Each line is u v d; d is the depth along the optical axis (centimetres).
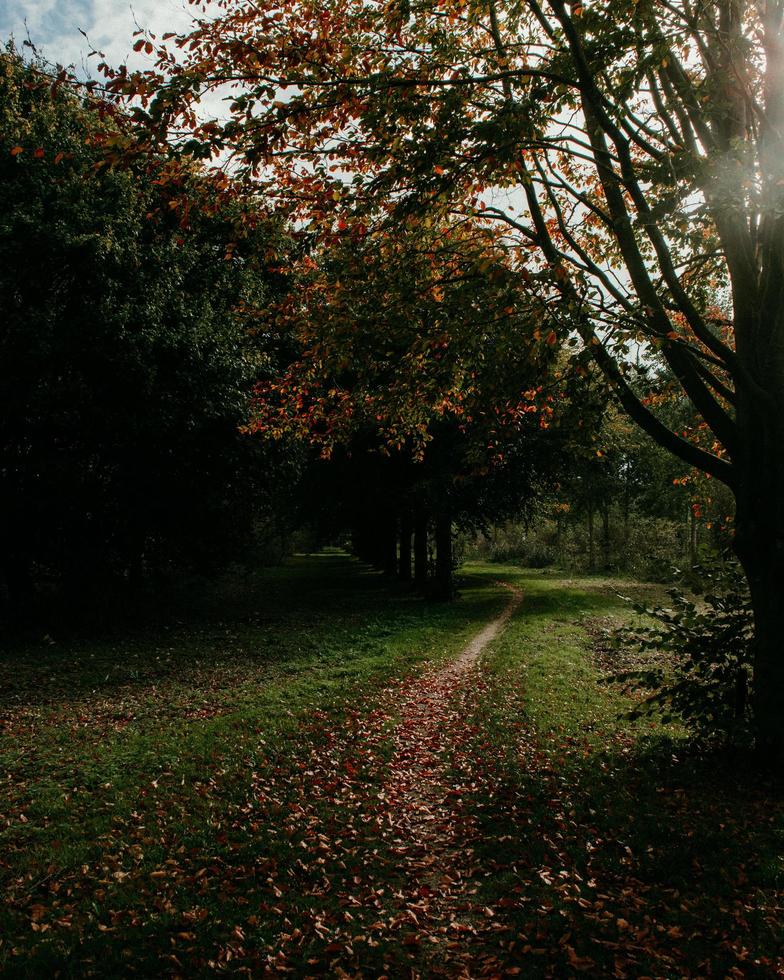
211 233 1767
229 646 1902
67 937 512
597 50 727
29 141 1691
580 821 716
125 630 2130
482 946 512
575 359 728
